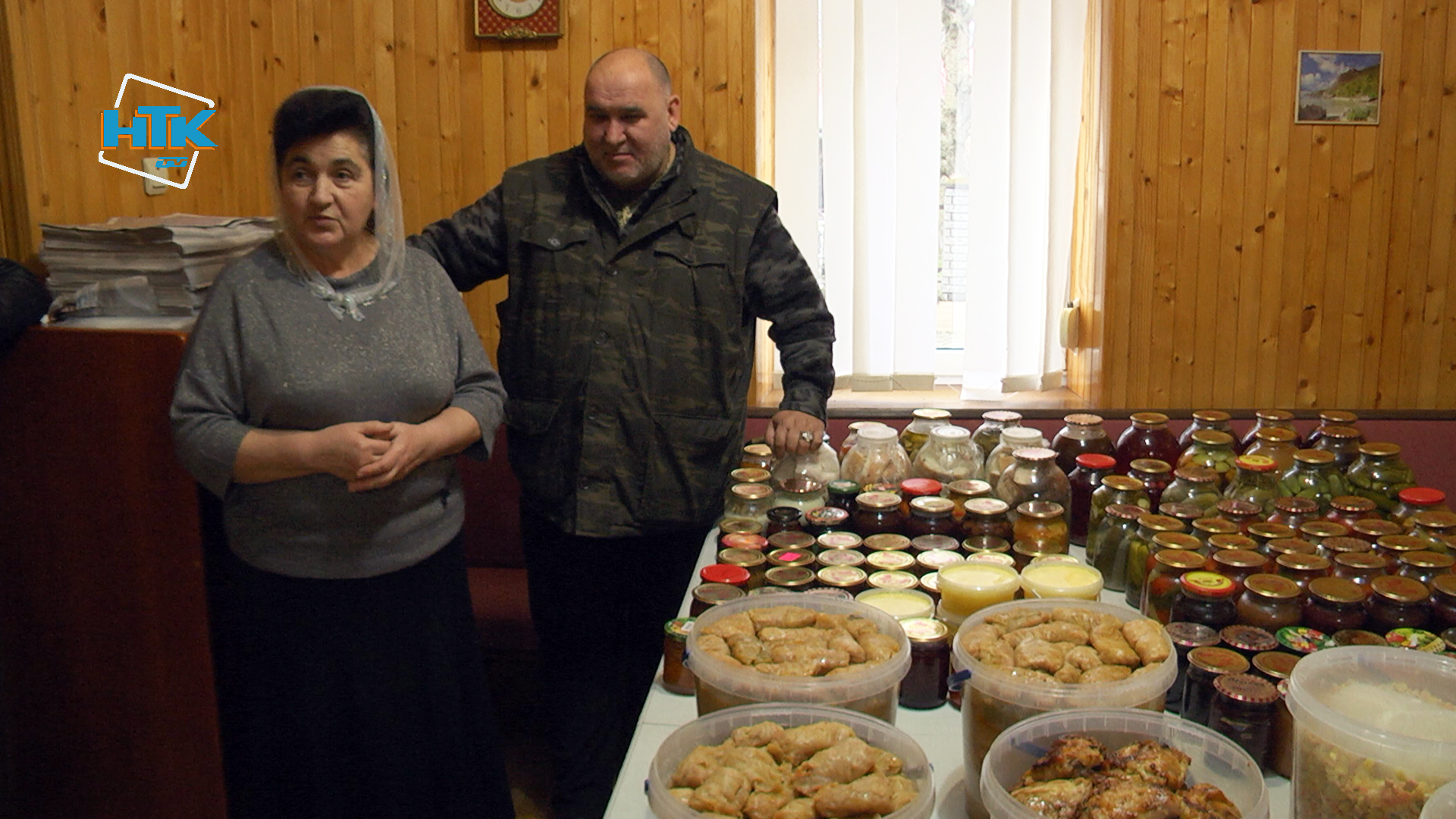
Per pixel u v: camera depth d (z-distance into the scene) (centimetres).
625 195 221
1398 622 141
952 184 335
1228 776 103
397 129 327
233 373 171
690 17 315
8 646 204
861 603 138
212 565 198
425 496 184
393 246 183
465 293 332
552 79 321
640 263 216
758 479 214
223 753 204
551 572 225
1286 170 315
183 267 211
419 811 191
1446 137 313
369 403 175
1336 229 317
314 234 169
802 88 325
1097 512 194
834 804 98
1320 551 166
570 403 216
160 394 191
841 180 329
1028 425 311
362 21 322
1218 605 145
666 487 217
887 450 222
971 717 115
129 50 257
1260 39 310
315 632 178
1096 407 324
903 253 333
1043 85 323
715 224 219
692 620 152
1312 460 201
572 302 216
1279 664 129
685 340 217
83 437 194
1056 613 129
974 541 181
